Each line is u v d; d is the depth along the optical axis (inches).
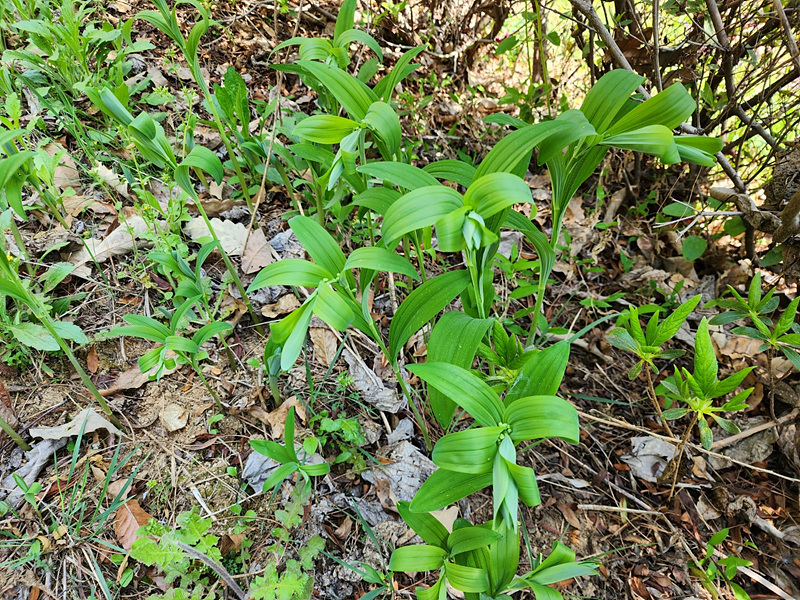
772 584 65.7
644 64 95.9
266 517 62.2
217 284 81.7
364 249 42.4
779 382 81.0
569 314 94.7
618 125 46.5
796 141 77.9
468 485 40.9
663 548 68.8
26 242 77.7
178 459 65.1
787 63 79.5
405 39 129.6
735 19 92.7
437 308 47.5
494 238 37.0
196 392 71.2
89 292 76.8
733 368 87.1
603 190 104.0
